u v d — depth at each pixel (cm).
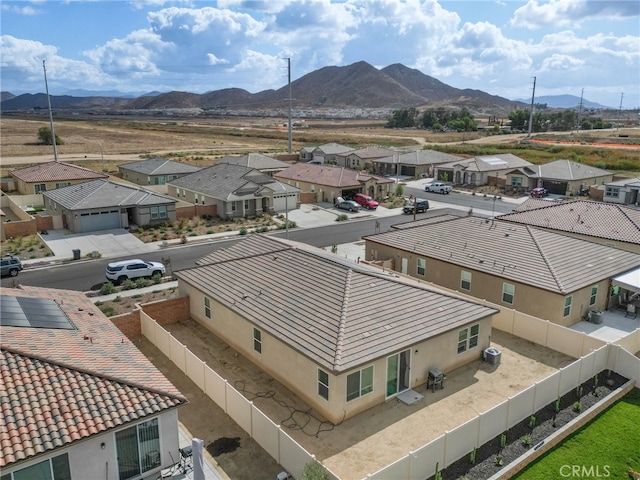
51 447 1338
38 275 3866
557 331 2578
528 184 7669
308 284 2519
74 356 1738
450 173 8706
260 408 2070
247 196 5872
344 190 6888
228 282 2759
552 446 1839
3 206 6209
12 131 17438
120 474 1532
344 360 1898
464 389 2220
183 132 19538
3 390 1472
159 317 2908
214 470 1692
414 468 1570
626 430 1952
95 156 11275
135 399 1570
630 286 2958
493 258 3200
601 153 11100
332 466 1714
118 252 4494
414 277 3541
